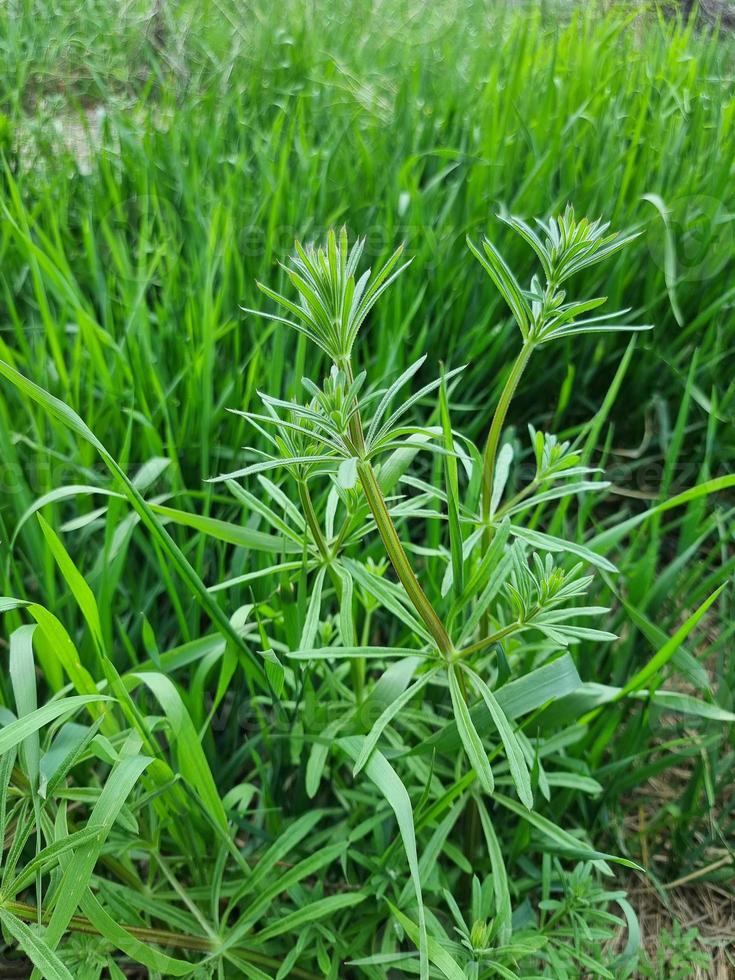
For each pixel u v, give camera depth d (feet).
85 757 0.81
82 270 1.66
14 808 0.70
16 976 0.91
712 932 1.02
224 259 1.49
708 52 2.66
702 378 1.53
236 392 1.38
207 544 1.25
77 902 0.62
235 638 0.83
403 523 1.21
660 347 1.59
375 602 0.97
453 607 0.80
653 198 1.53
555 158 1.84
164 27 2.98
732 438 1.47
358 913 0.89
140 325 1.39
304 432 0.63
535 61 2.41
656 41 2.82
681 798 1.13
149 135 2.06
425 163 1.98
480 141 1.98
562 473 0.83
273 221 1.62
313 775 0.84
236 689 1.09
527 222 1.69
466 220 1.72
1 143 2.13
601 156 1.87
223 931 0.82
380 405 0.68
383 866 0.84
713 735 1.06
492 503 0.87
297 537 0.84
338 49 2.97
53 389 1.39
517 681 0.79
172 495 1.10
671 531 1.48
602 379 1.61
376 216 1.77
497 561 0.79
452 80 2.45
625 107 2.19
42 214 1.81
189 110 2.25
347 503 0.79
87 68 2.77
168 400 1.34
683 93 2.18
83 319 1.29
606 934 0.84
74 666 0.79
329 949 0.88
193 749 0.77
